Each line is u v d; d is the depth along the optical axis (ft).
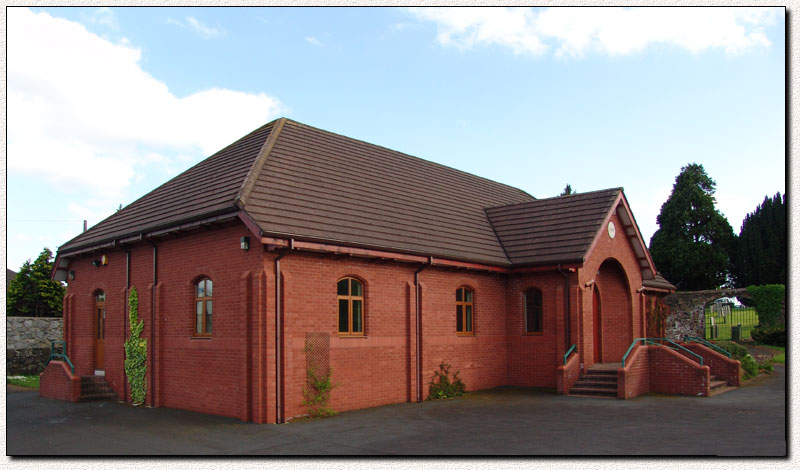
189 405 50.75
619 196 69.21
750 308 119.55
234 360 46.80
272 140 57.31
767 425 42.75
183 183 61.62
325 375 48.16
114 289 60.39
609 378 60.18
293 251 46.44
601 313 72.23
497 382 66.03
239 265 47.03
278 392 44.65
